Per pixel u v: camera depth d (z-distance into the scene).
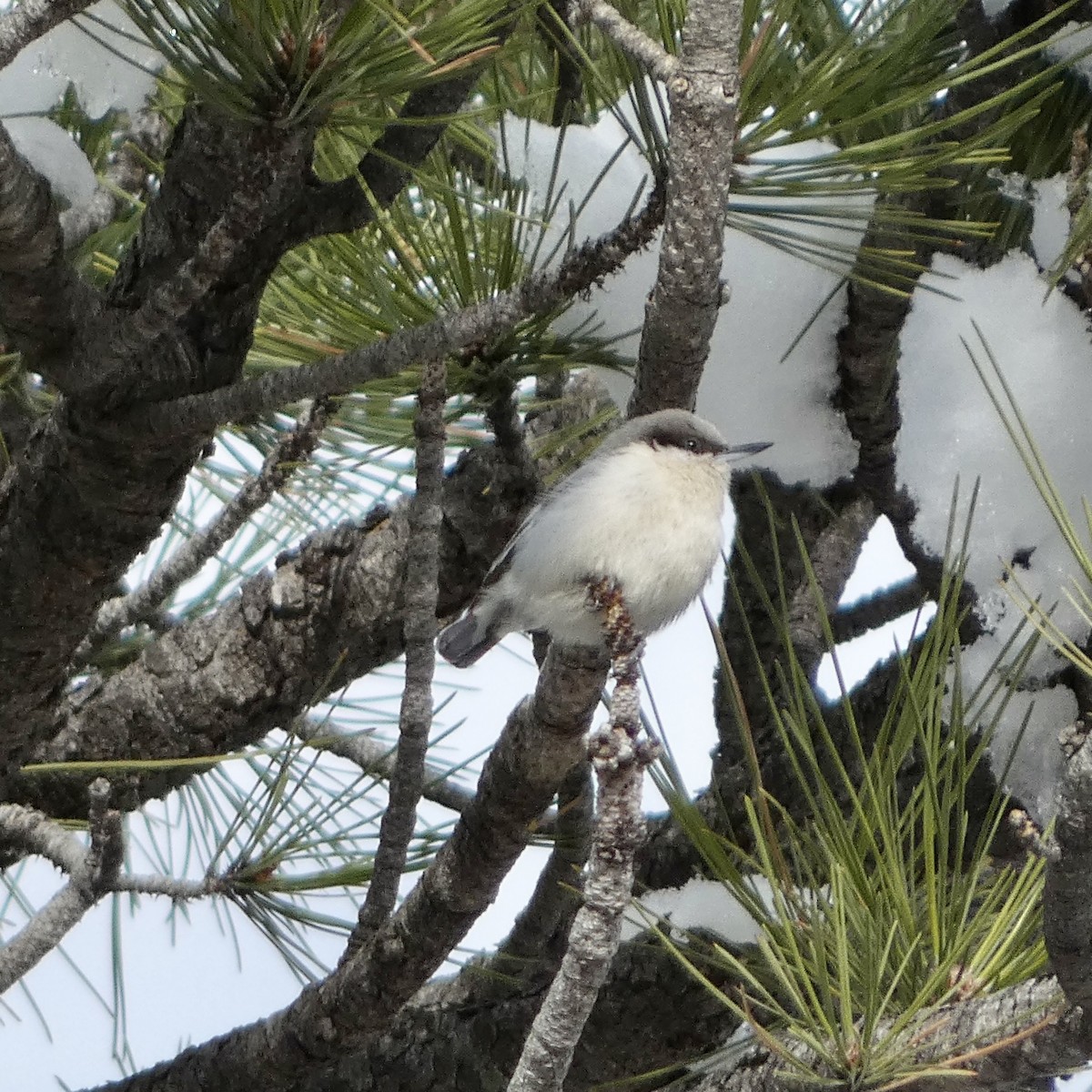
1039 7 6.82
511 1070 7.75
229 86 5.56
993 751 7.30
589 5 5.33
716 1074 6.19
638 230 5.62
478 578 7.88
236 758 6.18
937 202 7.35
